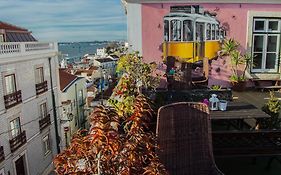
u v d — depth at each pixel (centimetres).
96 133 176
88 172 189
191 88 699
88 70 5722
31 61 1653
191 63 870
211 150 370
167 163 355
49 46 1873
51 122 1917
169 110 363
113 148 176
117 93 496
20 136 1513
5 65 1409
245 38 883
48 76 1870
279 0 856
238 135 413
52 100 1933
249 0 851
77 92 2883
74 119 2747
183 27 855
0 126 1375
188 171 358
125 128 242
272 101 509
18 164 1521
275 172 425
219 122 560
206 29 862
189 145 367
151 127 407
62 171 193
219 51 877
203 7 849
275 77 892
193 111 372
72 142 189
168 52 862
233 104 567
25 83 1589
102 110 197
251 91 844
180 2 839
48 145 1883
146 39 855
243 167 443
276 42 897
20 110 1535
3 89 1402
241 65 881
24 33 2128
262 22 880
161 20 848
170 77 751
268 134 413
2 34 1811
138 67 689
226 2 849
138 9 840
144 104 264
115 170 192
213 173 358
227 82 891
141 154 206
